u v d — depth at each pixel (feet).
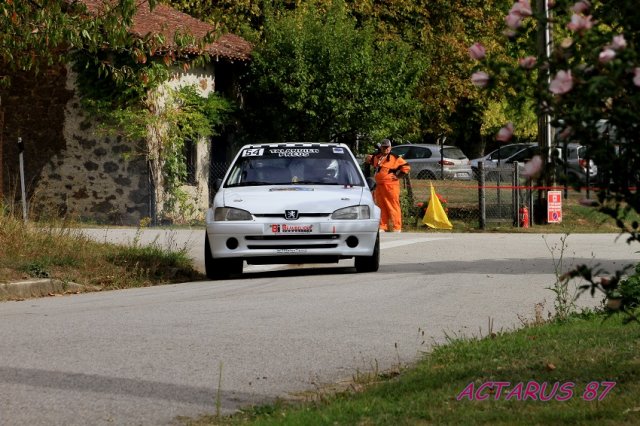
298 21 348.59
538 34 56.80
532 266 176.86
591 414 61.77
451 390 71.46
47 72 296.92
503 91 57.41
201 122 305.53
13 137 299.79
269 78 336.70
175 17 346.74
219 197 165.68
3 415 69.36
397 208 272.92
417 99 411.75
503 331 102.68
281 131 342.44
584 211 326.03
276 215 161.79
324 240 162.09
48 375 82.84
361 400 68.95
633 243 226.79
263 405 70.38
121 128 294.46
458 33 447.42
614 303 60.34
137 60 186.50
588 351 84.17
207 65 322.34
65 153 297.74
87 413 70.08
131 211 295.48
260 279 163.53
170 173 300.61
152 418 68.64
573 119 54.75
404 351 94.22
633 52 51.80
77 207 297.53
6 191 299.58
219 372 84.48
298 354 92.63
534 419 61.16
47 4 176.55
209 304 128.47
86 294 150.20
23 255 163.32
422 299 132.46
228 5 401.90
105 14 179.52
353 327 108.47
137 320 113.91
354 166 175.83
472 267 176.14
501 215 324.19
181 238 228.22
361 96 342.44
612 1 56.49
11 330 106.63
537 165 55.77
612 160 55.93
